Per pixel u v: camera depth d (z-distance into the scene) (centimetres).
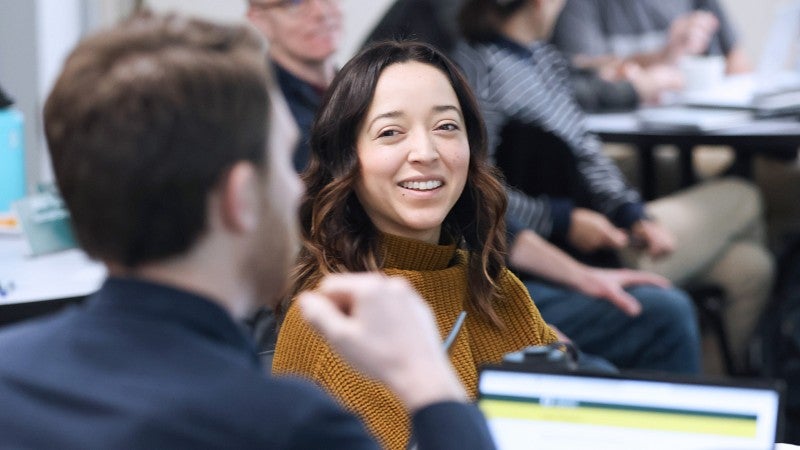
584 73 741
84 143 151
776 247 716
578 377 208
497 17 532
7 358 154
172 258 154
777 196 739
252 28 167
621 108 730
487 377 211
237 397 146
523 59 530
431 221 287
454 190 290
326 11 491
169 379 147
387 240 291
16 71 730
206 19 165
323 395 152
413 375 158
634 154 742
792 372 600
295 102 479
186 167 150
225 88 153
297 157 434
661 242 569
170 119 150
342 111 290
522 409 208
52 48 747
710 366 626
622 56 827
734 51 879
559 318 510
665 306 512
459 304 292
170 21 161
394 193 287
